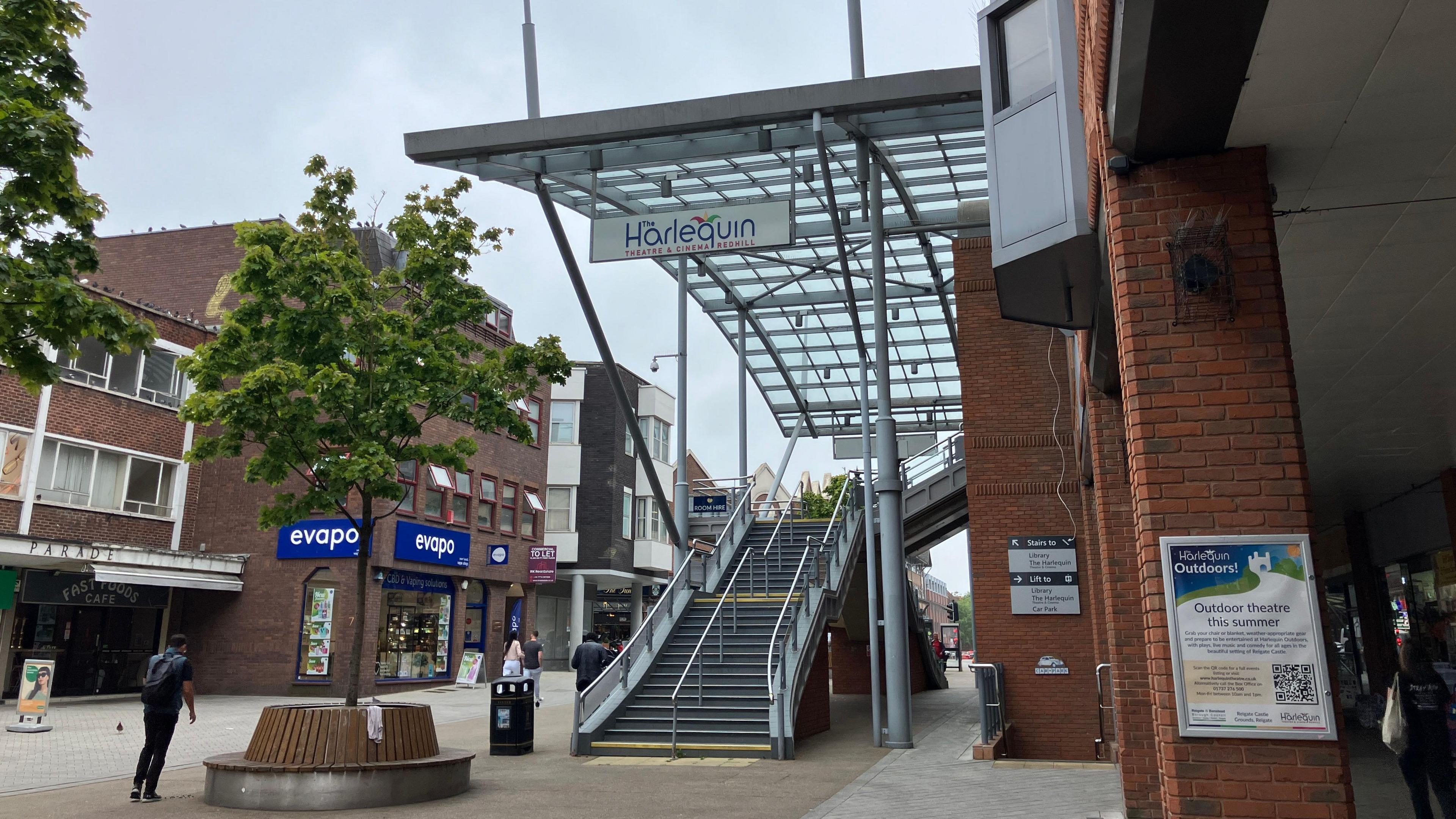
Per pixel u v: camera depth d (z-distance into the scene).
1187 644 4.87
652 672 15.84
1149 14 4.01
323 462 11.28
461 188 12.60
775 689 14.43
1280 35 4.16
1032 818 8.74
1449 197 5.81
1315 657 4.75
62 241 9.00
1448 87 4.60
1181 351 5.13
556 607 41.56
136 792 10.03
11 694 20.95
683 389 20.19
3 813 9.37
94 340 23.22
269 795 9.52
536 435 34.22
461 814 9.34
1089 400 9.56
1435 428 12.12
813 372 29.98
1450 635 14.78
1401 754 7.48
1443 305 7.76
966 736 16.50
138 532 24.06
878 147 16.31
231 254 29.05
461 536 29.08
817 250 21.48
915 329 26.78
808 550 17.83
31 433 21.50
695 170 17.09
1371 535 19.44
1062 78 6.51
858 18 14.60
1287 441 4.95
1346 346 8.85
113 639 23.88
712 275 22.77
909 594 25.77
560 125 14.70
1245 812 4.70
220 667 25.22
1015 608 16.62
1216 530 4.95
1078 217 6.30
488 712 20.84
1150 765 8.86
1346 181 5.59
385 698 24.30
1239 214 5.17
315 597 25.11
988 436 17.33
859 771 12.13
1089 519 15.23
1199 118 4.84
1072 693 16.17
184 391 25.59
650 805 9.73
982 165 17.39
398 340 11.77
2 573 20.58
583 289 16.34
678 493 19.80
